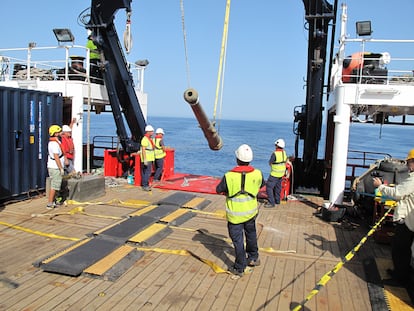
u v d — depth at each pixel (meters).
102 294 4.73
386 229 7.09
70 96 11.18
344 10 8.82
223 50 5.47
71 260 5.46
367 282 5.37
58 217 7.96
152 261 5.84
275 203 10.24
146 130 11.23
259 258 6.18
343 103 8.54
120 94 11.68
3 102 8.59
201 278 5.31
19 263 5.55
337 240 7.32
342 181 8.77
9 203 8.91
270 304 4.66
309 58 10.02
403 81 8.98
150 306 4.50
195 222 8.02
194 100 4.67
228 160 38.75
